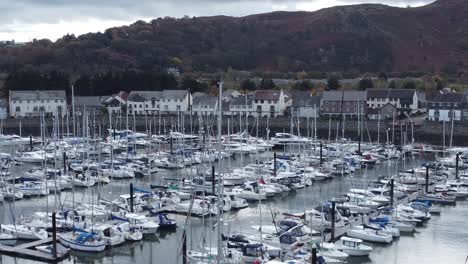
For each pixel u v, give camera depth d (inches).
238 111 6501.0
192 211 2496.3
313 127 5477.4
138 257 2049.7
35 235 2156.7
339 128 5629.9
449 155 4409.5
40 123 5492.1
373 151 4416.8
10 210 2529.5
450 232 2365.9
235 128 5925.2
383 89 6643.7
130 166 3563.0
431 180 3331.7
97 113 6363.2
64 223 2245.3
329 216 2385.6
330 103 6417.3
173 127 5536.4
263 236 2138.3
